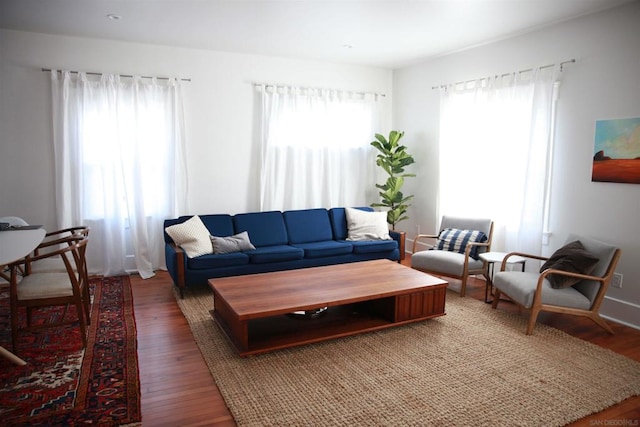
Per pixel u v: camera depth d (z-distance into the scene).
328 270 3.97
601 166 3.84
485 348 3.15
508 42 4.68
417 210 6.20
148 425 2.24
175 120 5.12
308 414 2.32
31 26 4.33
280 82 5.69
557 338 3.34
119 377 2.71
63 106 4.66
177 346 3.20
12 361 2.81
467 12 3.88
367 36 4.66
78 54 4.73
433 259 4.55
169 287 4.66
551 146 4.25
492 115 4.83
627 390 2.59
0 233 3.48
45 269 3.50
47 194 4.78
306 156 5.93
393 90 6.50
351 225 5.45
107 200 4.94
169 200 5.22
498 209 4.82
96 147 4.86
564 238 4.22
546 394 2.54
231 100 5.45
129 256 5.20
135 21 4.15
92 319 3.69
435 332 3.45
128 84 4.91
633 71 3.58
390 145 5.80
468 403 2.44
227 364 2.89
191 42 4.92
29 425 2.21
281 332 3.24
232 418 2.31
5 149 4.57
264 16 4.00
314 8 3.78
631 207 3.65
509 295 3.64
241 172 5.61
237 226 4.98
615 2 3.60
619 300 3.75
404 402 2.44
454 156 5.36
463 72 5.27
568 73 4.09
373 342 3.25
